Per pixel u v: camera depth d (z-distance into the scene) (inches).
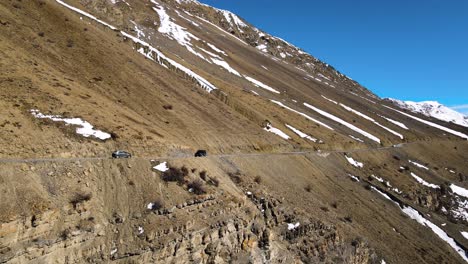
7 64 1563.7
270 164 2095.2
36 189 1019.3
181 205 1278.3
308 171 2285.9
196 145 1871.3
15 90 1400.1
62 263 962.7
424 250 2031.3
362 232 1924.2
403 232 2113.7
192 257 1199.6
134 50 2613.2
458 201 3088.1
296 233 1590.8
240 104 2721.5
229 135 2194.9
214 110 2444.6
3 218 882.1
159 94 2215.8
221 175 1647.4
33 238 923.4
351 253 1713.8
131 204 1196.5
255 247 1411.2
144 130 1667.1
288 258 1486.2
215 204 1390.3
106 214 1120.2
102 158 1296.8
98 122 1498.5
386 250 1893.5
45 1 2346.2
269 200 1651.1
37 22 2108.8
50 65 1803.6
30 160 1107.3
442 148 4576.8
